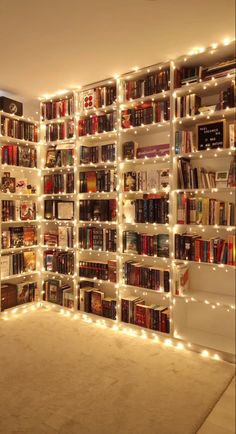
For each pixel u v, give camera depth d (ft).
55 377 7.41
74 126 11.34
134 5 6.43
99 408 6.31
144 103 9.97
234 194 9.07
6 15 6.81
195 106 8.87
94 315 10.91
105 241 10.69
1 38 7.73
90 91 10.89
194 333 9.45
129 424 5.86
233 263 8.24
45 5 6.45
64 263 11.80
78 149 11.30
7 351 8.66
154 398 6.64
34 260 12.51
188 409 6.30
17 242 11.85
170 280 9.22
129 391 6.88
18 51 8.39
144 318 9.83
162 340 9.41
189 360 8.28
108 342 9.30
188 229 9.78
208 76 8.49
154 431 5.69
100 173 10.75
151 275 9.69
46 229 12.82
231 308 8.37
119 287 10.30
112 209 10.51
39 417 6.04
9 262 11.58
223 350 8.38
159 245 9.52
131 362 8.14
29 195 12.26
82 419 5.99
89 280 11.12
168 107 9.29
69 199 12.73
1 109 11.21
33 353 8.56
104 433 5.63
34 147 12.65
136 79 10.13
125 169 10.44
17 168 11.91
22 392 6.82
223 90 8.83
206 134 8.57
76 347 8.95
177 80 9.12
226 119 8.81
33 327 10.36
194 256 8.86
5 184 11.35
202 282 9.66
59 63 9.12
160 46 8.13
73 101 11.37
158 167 10.42
